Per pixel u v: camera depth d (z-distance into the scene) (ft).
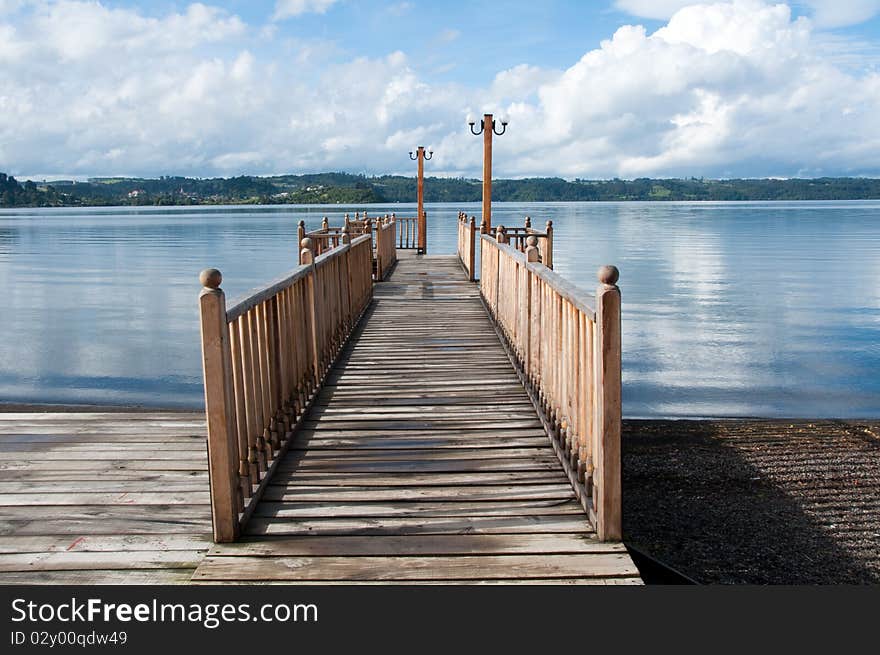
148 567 10.37
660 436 24.25
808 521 17.48
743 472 20.74
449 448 15.08
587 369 11.96
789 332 47.50
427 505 12.28
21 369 36.55
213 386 10.71
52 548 10.95
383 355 23.95
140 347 42.60
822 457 21.85
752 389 32.58
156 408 28.19
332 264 22.67
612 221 256.52
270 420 13.99
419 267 54.29
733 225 221.87
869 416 28.04
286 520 11.75
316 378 18.94
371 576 10.02
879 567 15.17
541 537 11.06
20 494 13.03
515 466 14.03
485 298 34.17
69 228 245.65
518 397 18.83
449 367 22.18
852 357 39.73
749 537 16.74
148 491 13.15
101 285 76.43
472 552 10.62
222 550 10.74
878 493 19.06
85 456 15.10
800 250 120.88
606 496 10.82
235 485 11.19
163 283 77.92
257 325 13.23
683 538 16.75
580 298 12.02
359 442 15.48
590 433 11.92
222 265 96.17
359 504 12.35
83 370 36.29
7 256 120.88
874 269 90.33
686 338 45.39
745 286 73.51
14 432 16.83
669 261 101.04
